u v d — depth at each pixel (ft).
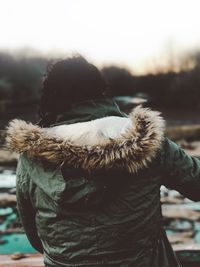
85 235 5.03
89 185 4.88
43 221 5.25
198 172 5.36
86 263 5.05
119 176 4.96
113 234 5.01
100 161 4.77
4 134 5.25
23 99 87.15
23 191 5.40
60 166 4.92
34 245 6.10
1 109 70.44
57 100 5.27
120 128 5.02
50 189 4.97
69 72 5.25
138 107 5.04
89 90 5.28
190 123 54.44
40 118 5.41
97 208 5.00
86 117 5.12
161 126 4.98
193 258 7.93
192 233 15.72
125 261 5.06
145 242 5.15
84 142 4.92
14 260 8.49
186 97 87.10
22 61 91.35
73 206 4.99
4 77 90.17
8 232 15.92
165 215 18.07
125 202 5.05
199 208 19.06
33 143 4.94
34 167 5.16
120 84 96.89
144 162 4.89
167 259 5.44
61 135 5.01
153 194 5.23
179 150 5.37
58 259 5.21
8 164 29.58
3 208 19.31
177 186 5.43
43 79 5.40
